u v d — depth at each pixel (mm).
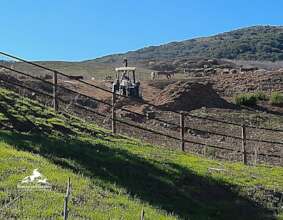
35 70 66688
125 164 17047
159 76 76875
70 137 18594
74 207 11852
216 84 52375
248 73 55969
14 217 10695
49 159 14984
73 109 27906
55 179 13102
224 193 17766
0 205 11102
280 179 20406
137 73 89438
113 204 13016
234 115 37312
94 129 20906
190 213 15633
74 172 14648
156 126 30219
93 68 92188
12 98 20234
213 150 25234
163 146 23016
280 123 36938
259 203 17641
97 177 14977
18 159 13789
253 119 36938
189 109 38062
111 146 19000
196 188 17453
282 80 51125
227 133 30812
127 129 26641
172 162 19047
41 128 18422
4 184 12031
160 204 15141
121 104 35750
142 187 15930
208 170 19344
